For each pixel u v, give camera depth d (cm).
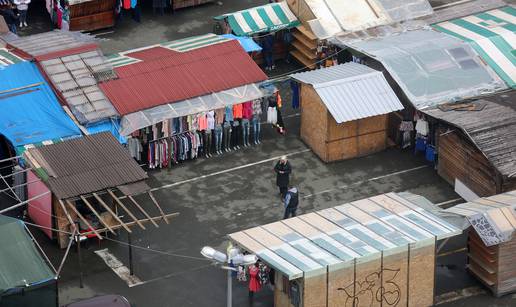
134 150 5281
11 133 5034
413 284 4312
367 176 5309
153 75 5453
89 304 4106
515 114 5128
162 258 4709
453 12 6131
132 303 4416
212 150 5503
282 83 6081
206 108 5328
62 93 5256
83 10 6425
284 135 5641
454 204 5088
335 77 5425
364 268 4184
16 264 4138
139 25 6650
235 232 4741
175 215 4631
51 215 4684
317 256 4172
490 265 4444
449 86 5416
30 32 6525
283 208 5059
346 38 5881
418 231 4341
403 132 5466
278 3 6184
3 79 5331
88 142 4878
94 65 5441
